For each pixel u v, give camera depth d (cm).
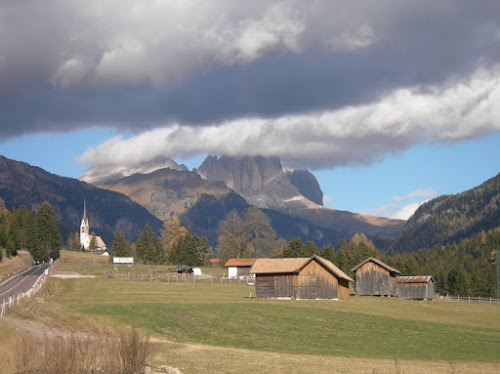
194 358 4459
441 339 6725
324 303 9225
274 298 9994
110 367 3578
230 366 4197
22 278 12550
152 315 6769
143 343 3831
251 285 12550
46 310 6775
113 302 8219
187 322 6625
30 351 3647
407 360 5241
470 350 6072
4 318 5888
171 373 3812
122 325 6141
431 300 12038
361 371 4250
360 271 11875
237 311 7494
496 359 5547
